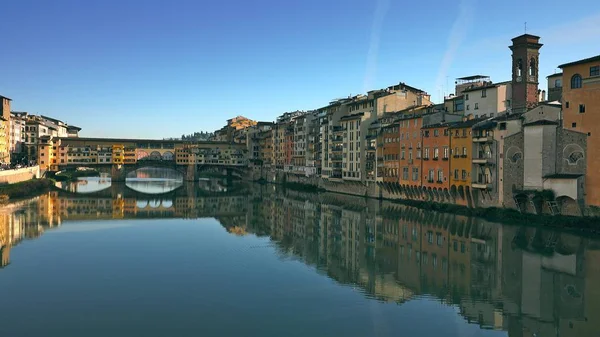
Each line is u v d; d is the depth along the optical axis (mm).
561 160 76375
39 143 191875
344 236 75125
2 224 85562
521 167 81312
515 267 54031
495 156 86000
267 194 155250
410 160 110562
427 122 104875
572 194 73625
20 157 193875
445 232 74938
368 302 43250
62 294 45188
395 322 38438
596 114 71500
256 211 109875
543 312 40656
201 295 45094
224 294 45438
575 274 51062
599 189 71062
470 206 91688
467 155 91938
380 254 62062
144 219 96750
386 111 132000
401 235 74375
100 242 70812
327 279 50719
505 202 84312
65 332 36062
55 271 53562
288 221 92500
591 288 46688
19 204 115938
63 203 121250
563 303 42812
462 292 46000
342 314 40156
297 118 186000
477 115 101812
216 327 37219
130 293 45625
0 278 50531
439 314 40281
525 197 80688
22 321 38250
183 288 47312
